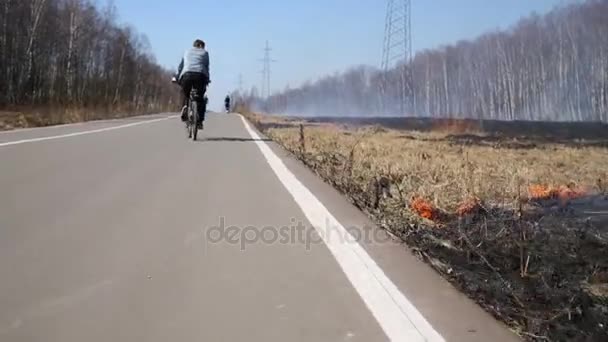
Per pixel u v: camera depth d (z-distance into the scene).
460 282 3.71
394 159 11.77
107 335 2.71
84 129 17.28
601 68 70.19
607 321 3.33
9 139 12.11
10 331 2.73
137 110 67.44
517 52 83.38
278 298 3.24
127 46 88.75
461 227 5.34
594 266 4.52
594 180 10.02
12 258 3.86
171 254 4.05
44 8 58.09
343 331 2.81
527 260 4.24
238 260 3.96
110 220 5.02
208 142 13.35
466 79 92.94
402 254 4.22
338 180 7.82
